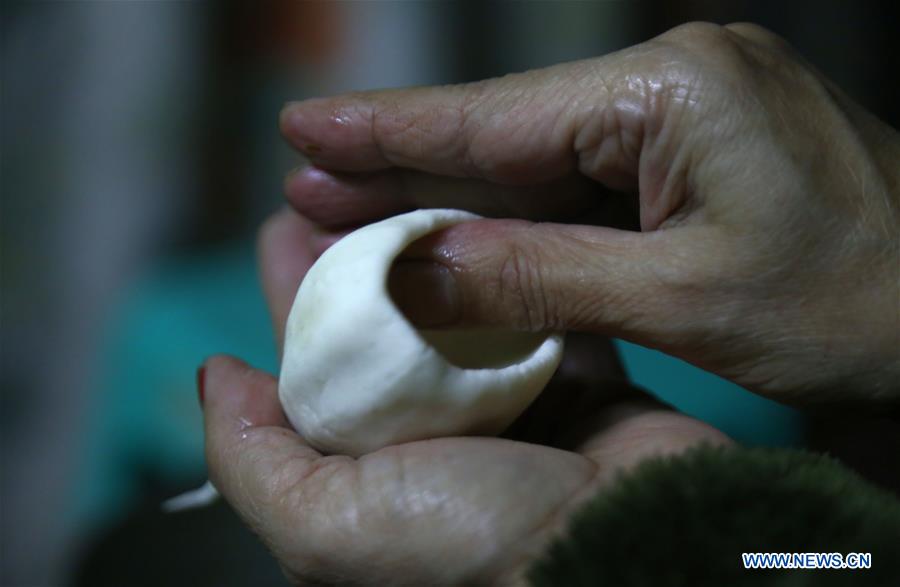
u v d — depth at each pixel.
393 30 0.68
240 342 0.50
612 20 0.65
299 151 0.34
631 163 0.31
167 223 0.74
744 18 0.61
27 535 0.71
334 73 0.70
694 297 0.29
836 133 0.29
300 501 0.28
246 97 0.72
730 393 0.47
